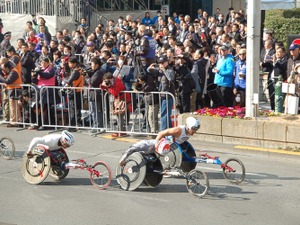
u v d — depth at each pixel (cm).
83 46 2338
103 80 1580
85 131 1666
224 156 1413
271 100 1755
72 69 1667
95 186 1171
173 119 1544
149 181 1161
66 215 1016
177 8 3550
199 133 1527
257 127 1449
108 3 3347
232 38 2089
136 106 1611
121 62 1719
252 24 1484
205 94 1759
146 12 3008
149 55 1725
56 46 2114
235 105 1720
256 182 1212
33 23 2744
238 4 3516
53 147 1194
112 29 2522
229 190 1159
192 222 981
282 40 2422
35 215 1016
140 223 976
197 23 2530
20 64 1738
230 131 1484
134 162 1146
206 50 1764
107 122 1636
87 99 1680
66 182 1210
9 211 1036
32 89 1697
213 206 1062
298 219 999
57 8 2919
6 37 2216
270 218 1003
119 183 1162
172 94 1525
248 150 1433
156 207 1057
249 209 1048
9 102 1728
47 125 1688
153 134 1547
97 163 1173
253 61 1486
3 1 3006
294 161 1378
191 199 1102
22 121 1734
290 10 2633
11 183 1201
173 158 1155
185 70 1641
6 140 1399
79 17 2998
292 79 1549
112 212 1030
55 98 1677
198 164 1355
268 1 2775
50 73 1684
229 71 1695
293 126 1405
